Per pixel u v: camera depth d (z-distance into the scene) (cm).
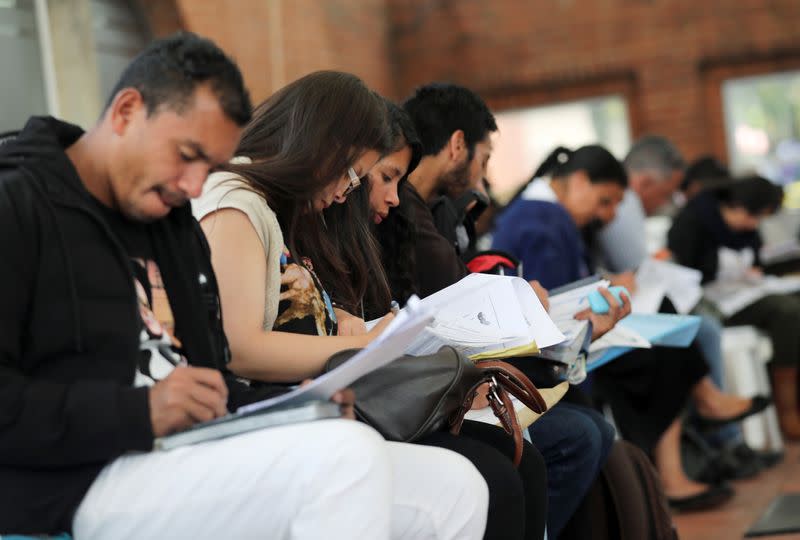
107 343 183
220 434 182
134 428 173
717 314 571
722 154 982
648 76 991
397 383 223
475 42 1026
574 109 1012
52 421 171
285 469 176
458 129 339
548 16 1009
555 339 267
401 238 306
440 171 341
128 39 686
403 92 1046
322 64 902
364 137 245
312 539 176
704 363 441
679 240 600
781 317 600
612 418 484
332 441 176
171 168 183
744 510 457
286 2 847
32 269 179
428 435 233
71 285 180
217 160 185
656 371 439
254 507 177
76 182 185
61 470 179
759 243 633
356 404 222
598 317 306
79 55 572
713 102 984
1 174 181
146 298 197
